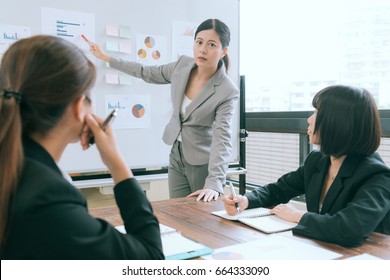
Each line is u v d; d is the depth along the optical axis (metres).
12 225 0.59
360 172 1.20
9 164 0.60
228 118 1.90
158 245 0.74
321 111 1.22
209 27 1.86
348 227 1.02
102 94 2.21
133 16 2.28
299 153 2.85
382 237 1.11
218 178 1.78
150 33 2.35
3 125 0.62
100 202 2.63
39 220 0.59
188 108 1.96
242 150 2.73
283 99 2.92
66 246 0.60
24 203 0.59
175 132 2.04
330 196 1.25
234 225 1.23
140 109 2.33
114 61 2.14
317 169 1.40
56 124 0.68
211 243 1.04
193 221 1.27
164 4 2.39
